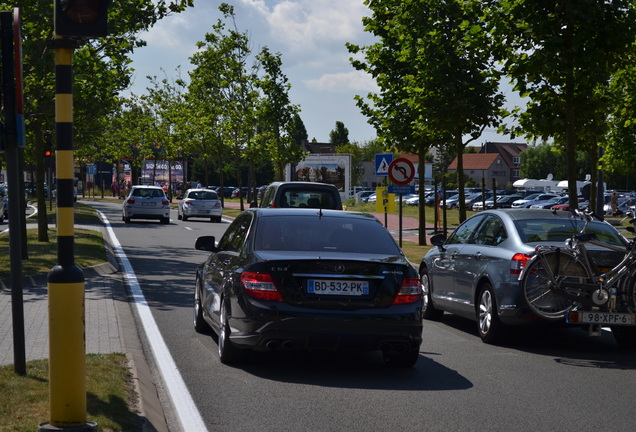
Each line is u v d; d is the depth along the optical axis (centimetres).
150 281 1580
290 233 859
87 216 4003
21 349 699
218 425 615
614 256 961
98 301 1241
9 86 662
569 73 1438
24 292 1306
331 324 786
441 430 611
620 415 666
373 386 763
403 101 2239
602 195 3559
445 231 2608
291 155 4831
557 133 1579
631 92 2302
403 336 801
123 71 2080
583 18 1388
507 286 978
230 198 10256
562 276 941
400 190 2348
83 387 520
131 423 563
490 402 704
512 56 1514
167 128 7212
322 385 763
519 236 1013
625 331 1002
